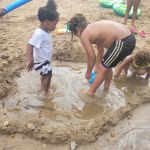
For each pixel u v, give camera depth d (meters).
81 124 1.62
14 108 1.72
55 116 1.67
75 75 2.09
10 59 2.18
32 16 3.11
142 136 1.55
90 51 1.71
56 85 1.96
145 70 2.11
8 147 1.45
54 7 1.76
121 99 1.86
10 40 2.51
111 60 1.75
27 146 1.46
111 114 1.71
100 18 3.14
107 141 1.51
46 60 1.79
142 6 3.59
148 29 2.89
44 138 1.50
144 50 2.12
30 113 1.68
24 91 1.87
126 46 1.72
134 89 1.99
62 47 2.38
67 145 1.47
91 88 1.86
